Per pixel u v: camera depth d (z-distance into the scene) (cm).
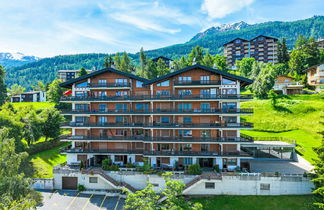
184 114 3944
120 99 4153
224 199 3356
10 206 2273
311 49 10100
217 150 4038
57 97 8706
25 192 2802
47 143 5694
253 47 14400
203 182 3484
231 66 13775
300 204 3128
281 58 11862
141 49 9088
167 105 4178
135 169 3888
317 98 6950
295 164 4216
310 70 8731
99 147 4366
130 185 3697
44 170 4434
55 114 6053
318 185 3014
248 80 3881
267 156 4556
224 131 4000
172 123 4028
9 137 4428
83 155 4338
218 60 11450
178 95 3984
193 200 3406
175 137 3997
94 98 4194
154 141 3991
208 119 4059
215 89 4031
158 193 3544
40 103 10350
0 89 7906
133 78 4266
